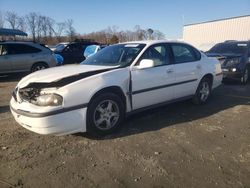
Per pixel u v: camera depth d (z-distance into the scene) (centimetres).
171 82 564
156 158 385
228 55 999
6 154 396
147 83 516
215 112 605
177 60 588
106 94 458
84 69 477
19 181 329
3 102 701
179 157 388
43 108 402
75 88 420
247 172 349
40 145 428
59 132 414
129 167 361
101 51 593
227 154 398
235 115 585
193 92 632
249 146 427
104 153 401
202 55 663
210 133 479
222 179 332
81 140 448
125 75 484
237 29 2466
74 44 1731
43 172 349
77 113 422
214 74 677
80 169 356
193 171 350
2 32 2008
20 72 1160
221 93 823
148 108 536
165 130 492
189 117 567
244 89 896
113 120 477
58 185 321
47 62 1222
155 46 550
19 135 466
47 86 418
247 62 1010
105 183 325
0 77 1223
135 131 486
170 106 648
